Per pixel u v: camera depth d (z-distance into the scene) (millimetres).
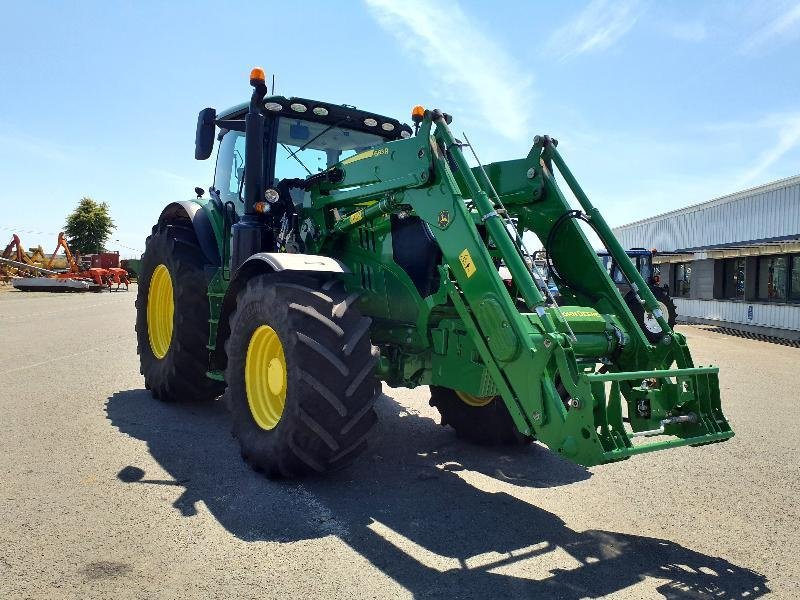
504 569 2631
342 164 4316
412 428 5047
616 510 3375
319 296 3518
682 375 2980
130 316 14414
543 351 2869
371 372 3469
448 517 3180
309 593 2352
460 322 3637
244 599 2287
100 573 2443
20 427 4527
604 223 3793
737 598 2461
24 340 9531
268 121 4812
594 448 2627
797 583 2598
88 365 7363
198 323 5250
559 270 3967
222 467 3812
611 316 3566
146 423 4809
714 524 3215
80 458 3873
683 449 4637
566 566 2688
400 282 4062
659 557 2807
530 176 4039
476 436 4559
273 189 4508
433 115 3527
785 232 16297
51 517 2961
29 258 30469
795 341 14359
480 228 3590
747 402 6609
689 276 21562
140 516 3016
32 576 2398
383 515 3164
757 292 17438
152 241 5941
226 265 4992
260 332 3852
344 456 3477
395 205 3865
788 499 3604
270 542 2785
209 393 5465
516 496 3541
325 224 4504
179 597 2287
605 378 2697
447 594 2391
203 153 5023
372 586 2430
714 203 19750
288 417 3398
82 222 49812
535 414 2910
